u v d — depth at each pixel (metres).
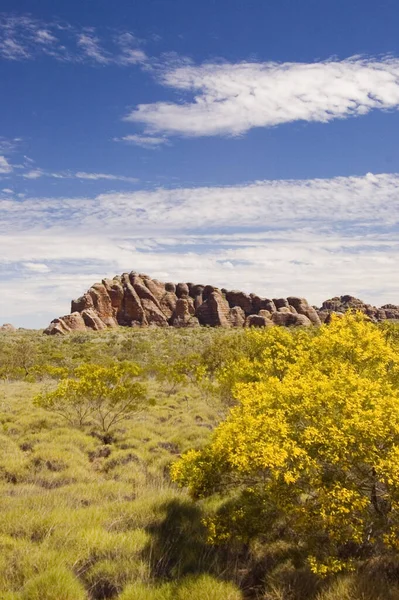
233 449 6.86
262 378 11.82
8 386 34.16
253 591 6.38
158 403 25.09
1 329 120.25
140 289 123.19
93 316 109.75
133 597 5.93
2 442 14.86
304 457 6.45
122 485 11.01
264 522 7.09
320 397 6.84
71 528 7.95
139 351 66.06
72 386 18.30
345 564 5.97
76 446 14.99
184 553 7.29
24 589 6.12
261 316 109.31
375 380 8.50
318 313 135.25
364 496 6.22
